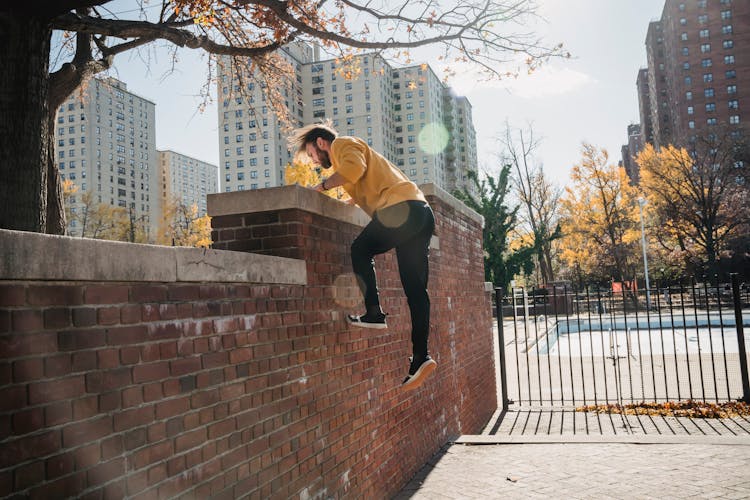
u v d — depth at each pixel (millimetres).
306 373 3420
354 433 4043
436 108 143250
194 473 2373
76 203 123688
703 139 48312
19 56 4887
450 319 6871
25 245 1671
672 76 100938
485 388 8695
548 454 5684
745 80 92062
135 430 2082
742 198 48188
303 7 8242
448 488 4773
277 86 10867
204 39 8367
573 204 49062
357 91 126938
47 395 1745
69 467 1801
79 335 1879
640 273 51750
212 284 2605
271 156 116500
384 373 4719
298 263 3387
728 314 27391
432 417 5902
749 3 92562
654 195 49125
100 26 6914
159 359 2232
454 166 149000
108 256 1980
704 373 11484
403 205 3404
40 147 5027
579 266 52562
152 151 148375
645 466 5113
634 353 16438
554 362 14719
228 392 2648
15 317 1662
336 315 3906
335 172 3547
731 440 5875
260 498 2836
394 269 5168
